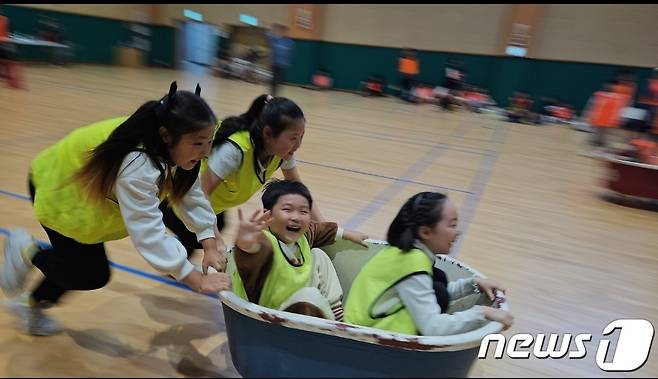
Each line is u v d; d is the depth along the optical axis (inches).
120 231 60.5
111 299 77.3
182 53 582.6
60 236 59.4
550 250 114.0
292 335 53.2
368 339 50.8
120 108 259.4
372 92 490.6
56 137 182.5
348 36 505.0
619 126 266.8
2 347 63.2
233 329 57.1
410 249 59.1
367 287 61.2
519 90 445.1
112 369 60.9
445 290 62.9
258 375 57.1
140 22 559.5
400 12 480.1
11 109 228.8
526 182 181.8
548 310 85.3
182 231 77.1
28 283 77.0
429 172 184.5
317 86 511.5
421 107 433.1
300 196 62.7
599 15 410.6
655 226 140.6
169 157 54.9
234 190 73.7
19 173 135.1
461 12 457.4
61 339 66.1
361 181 162.4
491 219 133.9
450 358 52.6
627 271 105.3
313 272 67.4
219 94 367.9
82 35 497.7
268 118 66.2
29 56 438.6
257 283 60.6
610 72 415.2
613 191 164.6
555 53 430.9
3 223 100.7
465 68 466.9
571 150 264.1
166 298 78.9
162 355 64.6
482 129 324.5
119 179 52.6
